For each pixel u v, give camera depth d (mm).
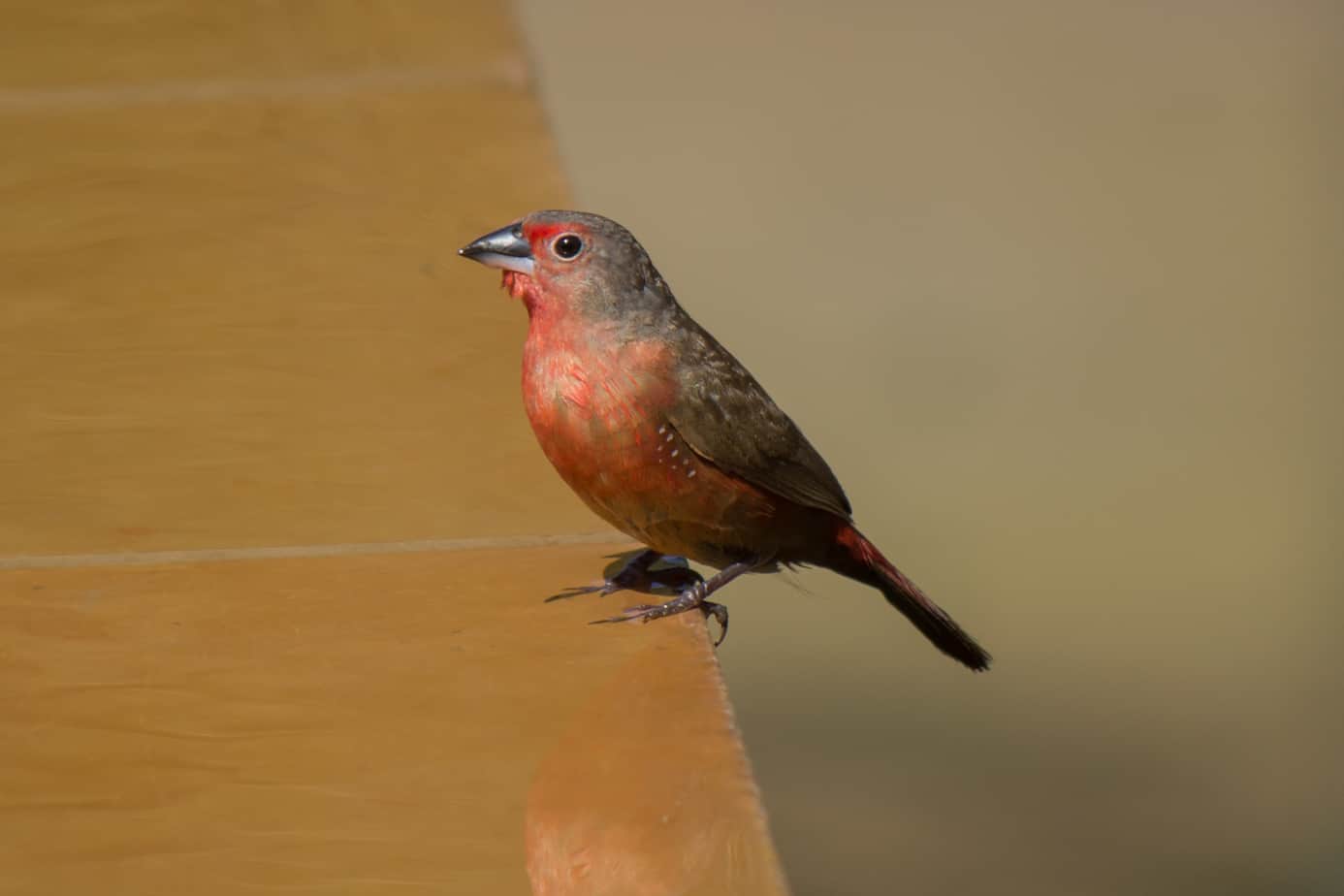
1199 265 24812
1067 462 20906
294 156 11062
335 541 7551
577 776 5980
